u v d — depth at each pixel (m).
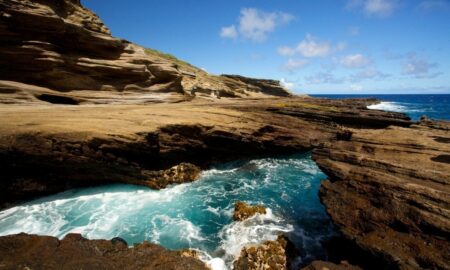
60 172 15.28
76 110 20.52
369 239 7.97
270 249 10.59
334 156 12.58
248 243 11.51
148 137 17.27
